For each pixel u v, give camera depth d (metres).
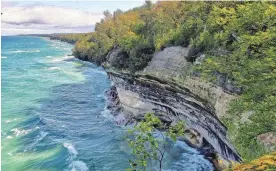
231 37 27.08
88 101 55.66
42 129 40.78
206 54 30.36
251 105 15.70
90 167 30.52
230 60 18.59
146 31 57.03
